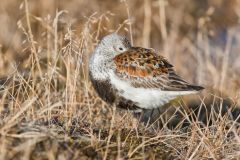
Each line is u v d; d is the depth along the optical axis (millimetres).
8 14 21844
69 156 10539
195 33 23344
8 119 10914
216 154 11734
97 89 13586
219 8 25016
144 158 11250
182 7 24297
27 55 16812
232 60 20156
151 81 13203
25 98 13500
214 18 24344
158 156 11539
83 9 21906
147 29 20531
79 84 14492
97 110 14047
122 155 11180
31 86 13625
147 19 20797
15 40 20031
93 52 13602
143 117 14633
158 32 22859
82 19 19719
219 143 11961
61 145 10695
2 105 11789
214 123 12727
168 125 14523
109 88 13344
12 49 19703
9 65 17391
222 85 16484
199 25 21703
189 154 11750
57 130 11383
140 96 13250
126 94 13258
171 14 23969
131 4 23062
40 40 17875
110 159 10992
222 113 15352
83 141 11227
